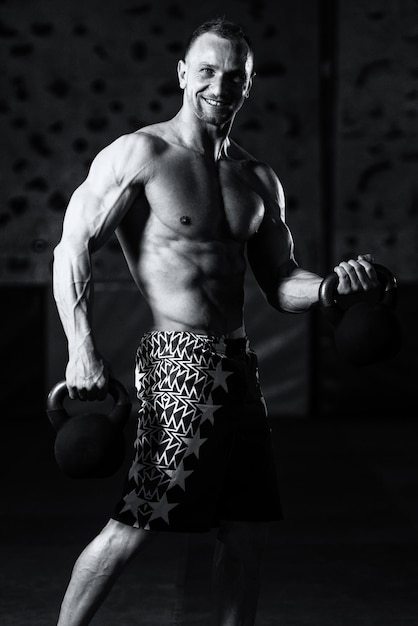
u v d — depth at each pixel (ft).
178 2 26.99
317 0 26.89
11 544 13.33
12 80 26.86
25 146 26.91
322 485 17.30
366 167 27.04
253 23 26.99
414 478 17.88
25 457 20.33
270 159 27.09
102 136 27.07
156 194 7.36
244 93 7.55
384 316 7.19
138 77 27.07
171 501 7.14
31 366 26.43
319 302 7.49
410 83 26.89
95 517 14.96
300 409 26.63
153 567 12.14
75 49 26.96
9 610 10.44
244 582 7.73
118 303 26.12
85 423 7.00
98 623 10.04
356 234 27.09
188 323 7.41
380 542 13.32
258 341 26.55
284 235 8.16
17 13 26.81
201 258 7.47
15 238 26.86
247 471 7.48
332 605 10.57
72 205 7.35
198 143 7.61
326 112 27.07
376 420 25.80
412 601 10.71
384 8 26.86
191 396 7.25
